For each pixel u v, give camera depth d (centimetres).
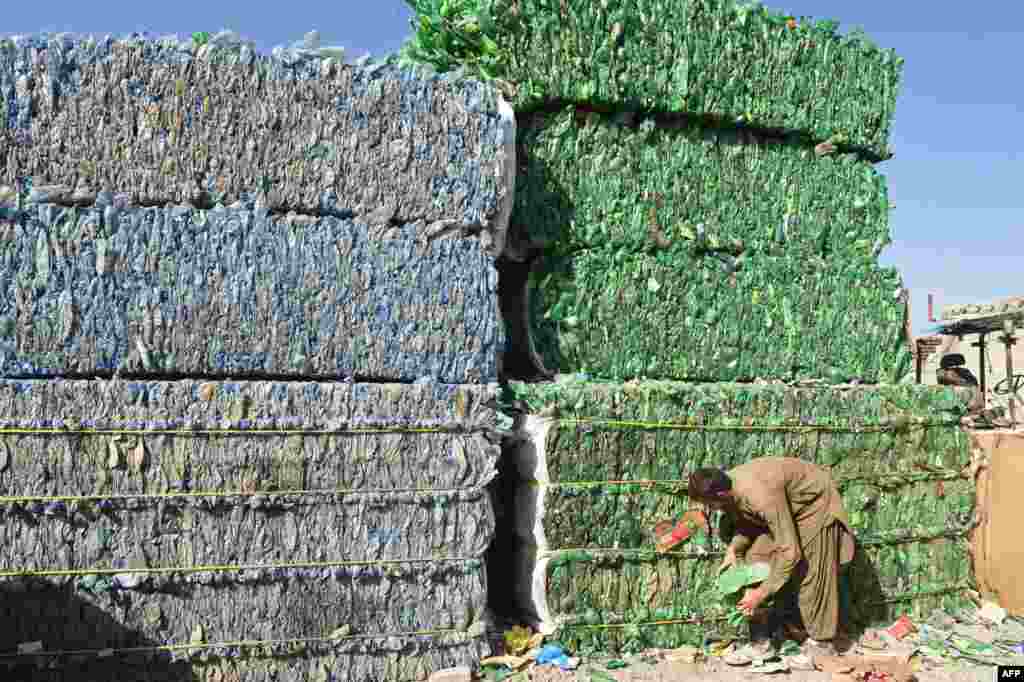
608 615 495
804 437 555
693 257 567
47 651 405
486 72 512
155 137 426
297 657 438
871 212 639
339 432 444
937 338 1105
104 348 419
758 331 583
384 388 452
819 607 511
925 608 593
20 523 405
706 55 562
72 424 409
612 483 499
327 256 448
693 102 557
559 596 486
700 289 566
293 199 445
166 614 421
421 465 458
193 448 425
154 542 420
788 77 597
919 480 594
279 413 436
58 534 409
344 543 445
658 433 513
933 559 602
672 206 560
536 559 490
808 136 611
